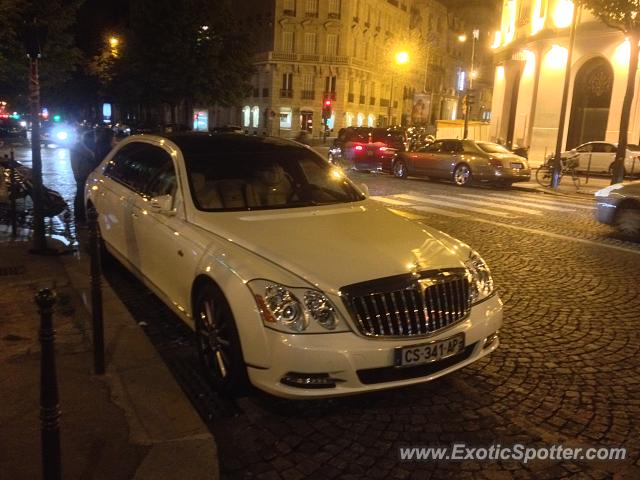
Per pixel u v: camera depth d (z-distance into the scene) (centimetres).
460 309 395
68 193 1417
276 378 357
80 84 4531
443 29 7888
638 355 504
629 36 1600
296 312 356
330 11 5797
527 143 2850
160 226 497
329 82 5941
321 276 367
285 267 377
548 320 588
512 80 3144
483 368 469
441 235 468
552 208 1413
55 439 246
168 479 301
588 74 2634
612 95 2506
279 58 5803
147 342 472
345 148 2445
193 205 473
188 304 445
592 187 1980
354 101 6153
